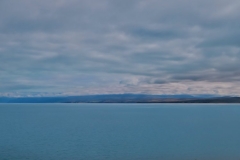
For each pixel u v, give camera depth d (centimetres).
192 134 5247
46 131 5884
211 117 10269
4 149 3788
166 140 4497
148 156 3325
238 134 5228
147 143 4197
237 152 3500
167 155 3375
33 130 6081
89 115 12100
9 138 4834
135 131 5762
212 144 4066
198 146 3912
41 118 10194
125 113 13850
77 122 8212
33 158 3275
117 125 7138
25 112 15588
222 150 3625
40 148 3856
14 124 7606
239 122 7919
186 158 3225
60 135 5197
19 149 3775
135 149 3731
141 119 9369
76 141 4428
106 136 5025
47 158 3275
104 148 3812
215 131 5712
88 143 4228
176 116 11025
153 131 5744
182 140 4494
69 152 3578
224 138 4703
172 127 6550
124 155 3388
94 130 5984
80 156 3356
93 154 3462
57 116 11438
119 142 4306
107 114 12925
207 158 3219
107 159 3203
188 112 14588
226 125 7031
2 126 7025
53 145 4072
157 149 3712
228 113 13325
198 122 7962
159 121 8438
